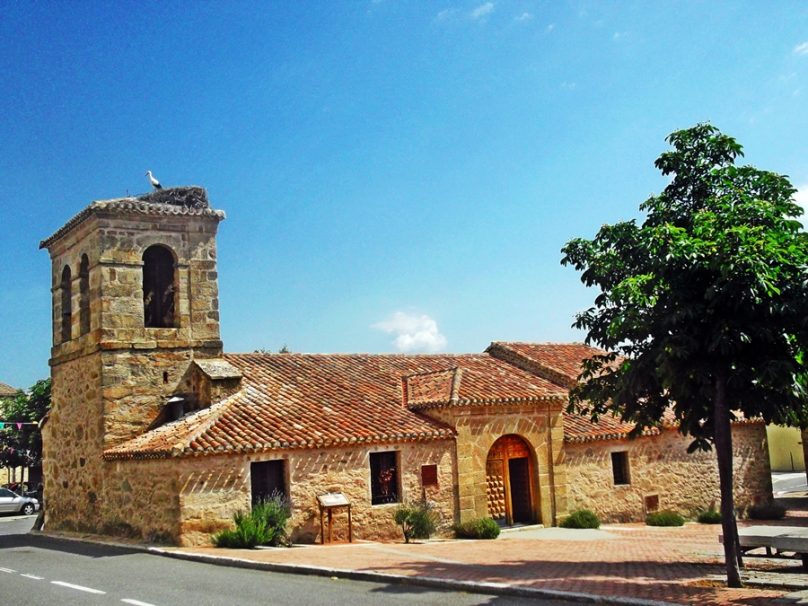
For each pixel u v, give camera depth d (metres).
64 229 23.78
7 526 31.81
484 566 14.48
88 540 20.53
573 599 11.03
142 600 11.73
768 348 11.86
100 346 21.61
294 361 25.38
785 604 10.20
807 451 34.22
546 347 30.47
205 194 24.38
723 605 10.20
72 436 23.59
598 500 24.58
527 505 23.53
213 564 15.62
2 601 12.02
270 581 13.34
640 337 12.62
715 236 11.79
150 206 22.66
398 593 12.01
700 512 26.50
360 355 27.48
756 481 28.03
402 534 20.70
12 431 47.44
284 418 20.53
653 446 26.03
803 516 27.70
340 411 21.83
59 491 24.44
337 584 12.96
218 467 18.38
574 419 25.69
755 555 15.68
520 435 23.27
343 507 19.88
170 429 20.31
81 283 23.53
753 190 13.10
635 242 13.22
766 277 10.92
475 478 22.16
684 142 13.38
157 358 22.36
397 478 21.12
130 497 19.92
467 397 22.30
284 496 19.31
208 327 23.34
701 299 11.80
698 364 11.85
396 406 23.09
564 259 14.20
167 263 23.83
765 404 12.46
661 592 11.26
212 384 21.41
